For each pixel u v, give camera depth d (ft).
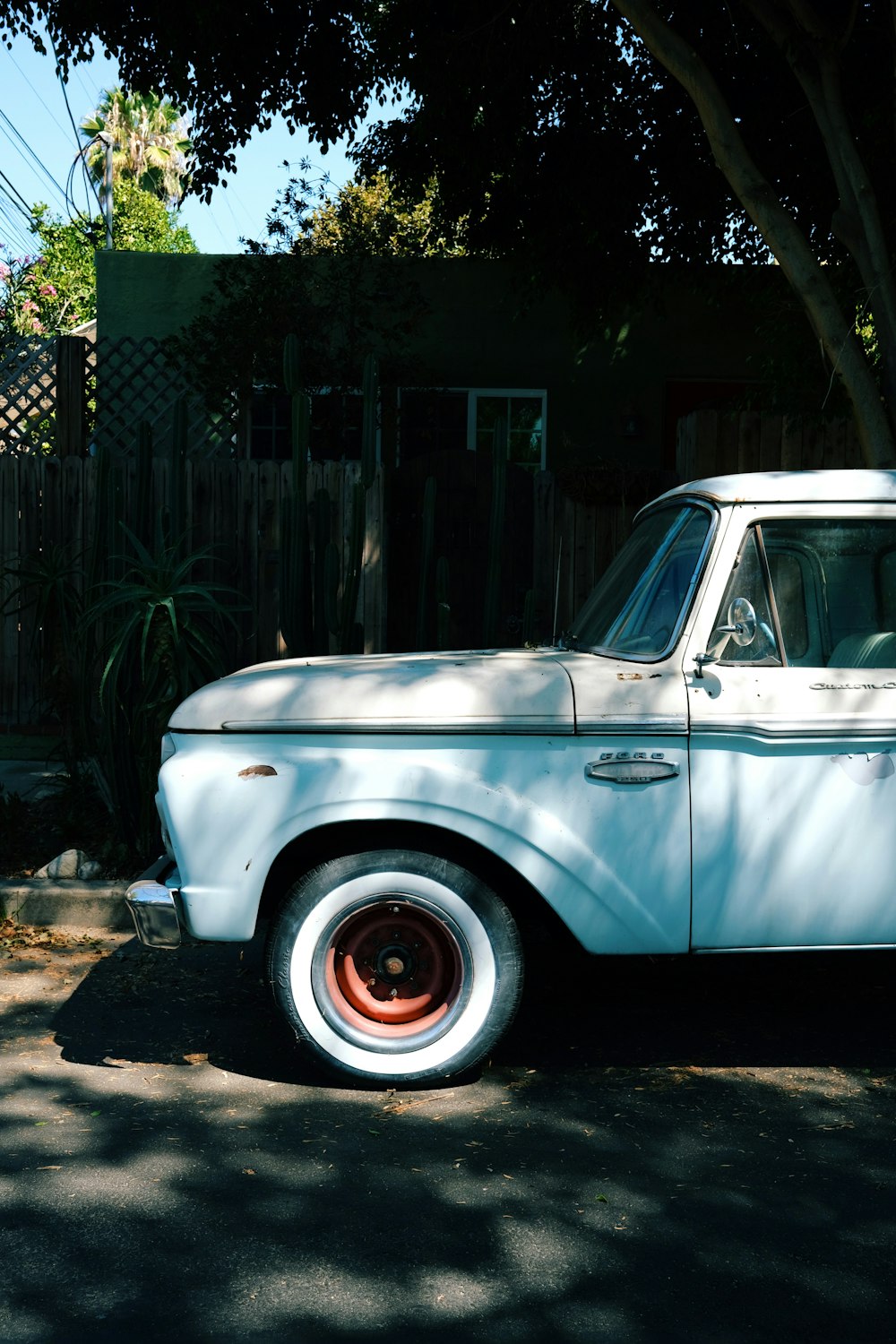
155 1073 13.85
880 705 13.34
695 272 37.63
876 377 28.94
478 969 13.26
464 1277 9.59
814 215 33.35
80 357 33.53
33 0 30.35
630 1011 15.97
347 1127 12.39
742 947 13.41
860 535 13.75
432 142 34.96
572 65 32.48
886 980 17.21
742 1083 13.55
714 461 29.40
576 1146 11.94
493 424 44.32
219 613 23.27
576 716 13.20
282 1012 13.33
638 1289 9.41
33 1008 15.92
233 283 40.73
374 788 13.07
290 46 32.14
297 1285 9.47
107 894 19.70
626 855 13.20
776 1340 8.79
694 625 13.53
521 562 31.24
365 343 41.37
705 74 22.86
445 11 31.37
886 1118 12.61
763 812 13.26
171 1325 8.95
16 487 30.19
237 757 13.38
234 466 29.94
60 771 26.89
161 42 31.07
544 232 36.04
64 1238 10.14
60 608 23.24
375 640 30.71
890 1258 9.87
